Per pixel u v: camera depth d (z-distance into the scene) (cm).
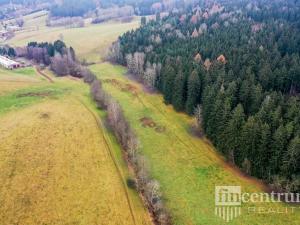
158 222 5934
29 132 8406
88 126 8975
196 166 7700
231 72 9688
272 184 6725
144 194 6544
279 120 6875
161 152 8244
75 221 5812
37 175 6856
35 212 5938
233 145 7394
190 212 6325
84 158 7562
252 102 8419
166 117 10081
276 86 10056
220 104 7962
